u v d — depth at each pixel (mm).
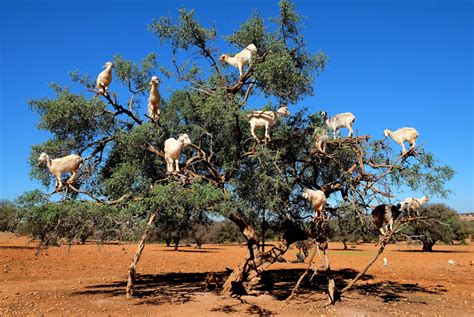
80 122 13945
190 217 14602
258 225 16125
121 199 12742
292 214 15062
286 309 12117
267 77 12547
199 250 47156
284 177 13539
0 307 12227
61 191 11953
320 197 12039
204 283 17125
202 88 15297
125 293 15000
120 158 15234
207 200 11188
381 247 12516
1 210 32094
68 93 13867
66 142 13922
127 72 15477
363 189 13375
